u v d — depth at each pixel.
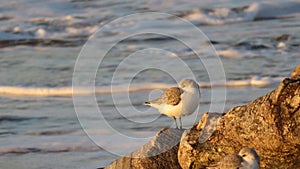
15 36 40.94
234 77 30.06
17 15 44.78
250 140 15.71
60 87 29.81
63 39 40.25
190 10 45.03
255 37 37.38
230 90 28.09
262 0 46.41
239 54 34.03
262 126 15.43
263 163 15.52
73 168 20.23
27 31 41.78
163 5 46.19
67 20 43.66
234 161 14.09
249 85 28.95
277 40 36.53
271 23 42.16
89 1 47.28
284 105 15.10
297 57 33.09
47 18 44.00
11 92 29.47
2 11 45.50
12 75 32.00
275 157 15.43
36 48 38.12
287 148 15.19
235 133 16.00
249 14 44.44
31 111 26.58
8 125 24.78
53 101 28.06
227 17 44.00
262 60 32.72
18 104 27.69
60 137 23.22
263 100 15.65
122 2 47.06
